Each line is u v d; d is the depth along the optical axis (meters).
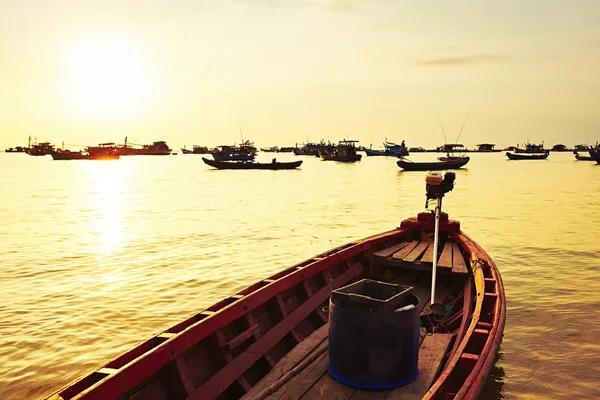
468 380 4.12
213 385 4.50
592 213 27.53
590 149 125.88
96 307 10.41
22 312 10.08
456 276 8.41
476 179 63.75
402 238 10.99
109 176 74.62
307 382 4.73
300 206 31.45
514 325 9.19
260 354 5.26
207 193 42.53
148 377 4.16
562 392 6.73
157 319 9.66
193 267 14.15
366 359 4.52
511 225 22.86
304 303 6.63
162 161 179.50
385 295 4.97
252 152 107.94
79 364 7.64
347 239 18.91
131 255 15.96
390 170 91.56
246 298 5.50
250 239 18.94
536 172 83.00
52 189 48.12
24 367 7.53
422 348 5.54
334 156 117.12
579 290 11.44
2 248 17.31
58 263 14.77
